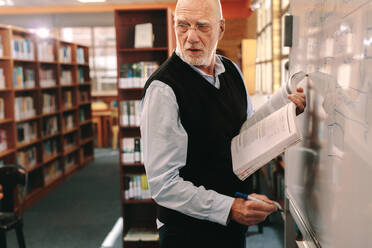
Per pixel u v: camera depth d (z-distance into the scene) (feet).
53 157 17.74
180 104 3.88
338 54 2.43
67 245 11.36
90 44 33.42
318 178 2.96
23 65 16.71
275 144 2.79
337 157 2.47
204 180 4.14
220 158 4.17
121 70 10.91
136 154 11.09
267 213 3.32
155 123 3.73
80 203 15.35
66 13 29.22
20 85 15.11
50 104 18.02
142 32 10.85
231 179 4.28
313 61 3.12
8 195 10.11
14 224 9.30
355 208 2.14
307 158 3.34
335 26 2.50
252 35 18.97
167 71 3.96
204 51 3.67
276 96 3.43
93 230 12.47
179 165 3.74
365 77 1.98
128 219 11.70
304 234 3.50
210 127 4.08
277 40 12.34
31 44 16.11
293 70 3.95
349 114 2.23
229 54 19.31
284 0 11.75
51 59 18.35
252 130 3.46
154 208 11.85
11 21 29.30
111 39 33.88
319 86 2.92
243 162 3.17
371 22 1.90
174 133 3.73
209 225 4.20
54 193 16.88
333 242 2.58
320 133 2.89
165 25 11.12
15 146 14.33
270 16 13.26
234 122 4.36
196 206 3.56
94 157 24.54
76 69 21.30
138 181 11.14
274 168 13.25
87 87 23.53
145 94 3.91
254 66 17.61
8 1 26.50
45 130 17.22
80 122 22.25
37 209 14.73
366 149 1.97
